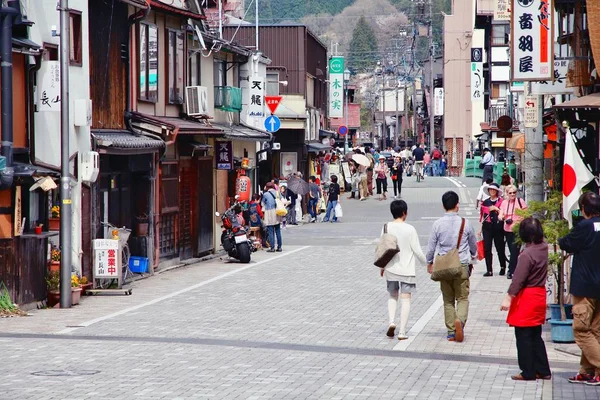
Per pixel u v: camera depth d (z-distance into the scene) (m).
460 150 115.62
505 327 20.88
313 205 56.22
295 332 20.16
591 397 13.92
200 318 22.22
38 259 24.33
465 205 62.12
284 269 33.28
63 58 24.02
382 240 19.33
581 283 14.80
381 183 68.75
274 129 52.28
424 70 143.88
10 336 19.58
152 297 26.33
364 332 20.22
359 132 164.00
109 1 29.36
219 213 40.88
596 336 15.04
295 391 14.21
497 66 94.69
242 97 49.22
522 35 24.98
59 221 24.88
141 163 31.78
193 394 13.94
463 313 19.06
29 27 24.16
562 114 21.98
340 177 74.88
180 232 36.25
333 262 35.25
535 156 28.55
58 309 24.03
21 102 23.89
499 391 14.35
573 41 25.73
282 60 68.06
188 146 36.12
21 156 23.97
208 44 40.88
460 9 115.69
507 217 29.19
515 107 71.62
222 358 17.02
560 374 15.84
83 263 26.84
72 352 17.58
